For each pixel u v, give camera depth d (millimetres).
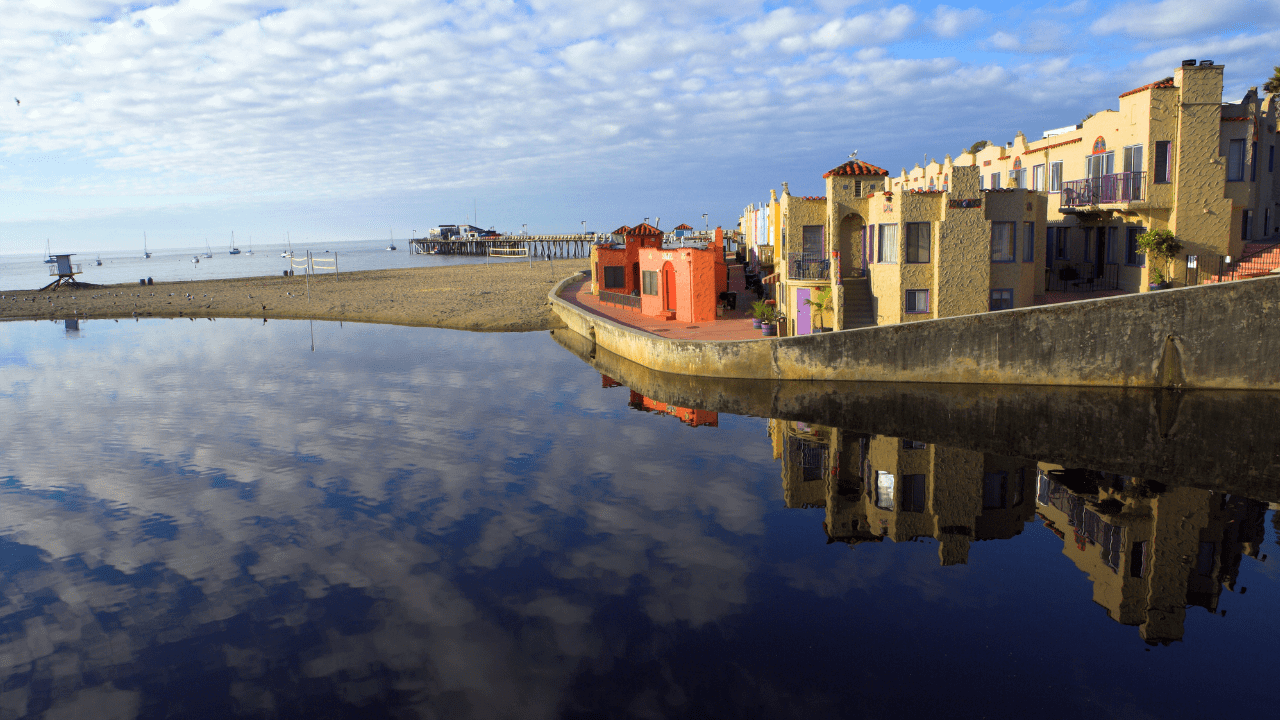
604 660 10281
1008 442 18812
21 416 27906
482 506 16859
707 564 13281
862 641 10484
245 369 36938
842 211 29906
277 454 21922
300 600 12539
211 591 13039
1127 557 12758
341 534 15508
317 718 9258
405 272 99000
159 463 21344
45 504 18000
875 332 25281
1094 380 22562
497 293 65875
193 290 78562
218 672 10406
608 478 18562
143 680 10281
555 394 29188
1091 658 9859
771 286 41531
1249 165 27188
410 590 12734
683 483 17938
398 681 9984
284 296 69750
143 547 15156
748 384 27562
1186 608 11109
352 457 21359
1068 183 29844
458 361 37750
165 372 36750
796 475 17969
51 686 10203
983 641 10367
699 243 68625
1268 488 15133
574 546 14344
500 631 11203
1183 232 26500
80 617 12234
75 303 69438
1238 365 20938
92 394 31828
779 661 10055
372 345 44094
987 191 26656
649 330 34875
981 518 14812
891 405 22969
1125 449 17703
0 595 13172
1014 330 23266
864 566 12953
